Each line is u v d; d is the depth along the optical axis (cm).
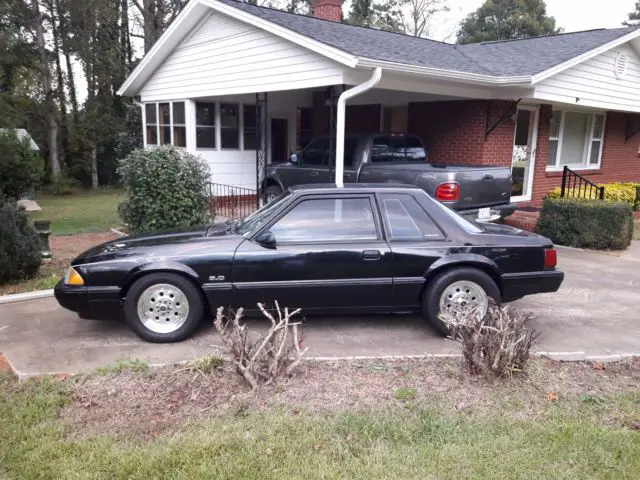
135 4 2536
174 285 500
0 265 694
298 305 512
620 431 353
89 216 1488
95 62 2252
